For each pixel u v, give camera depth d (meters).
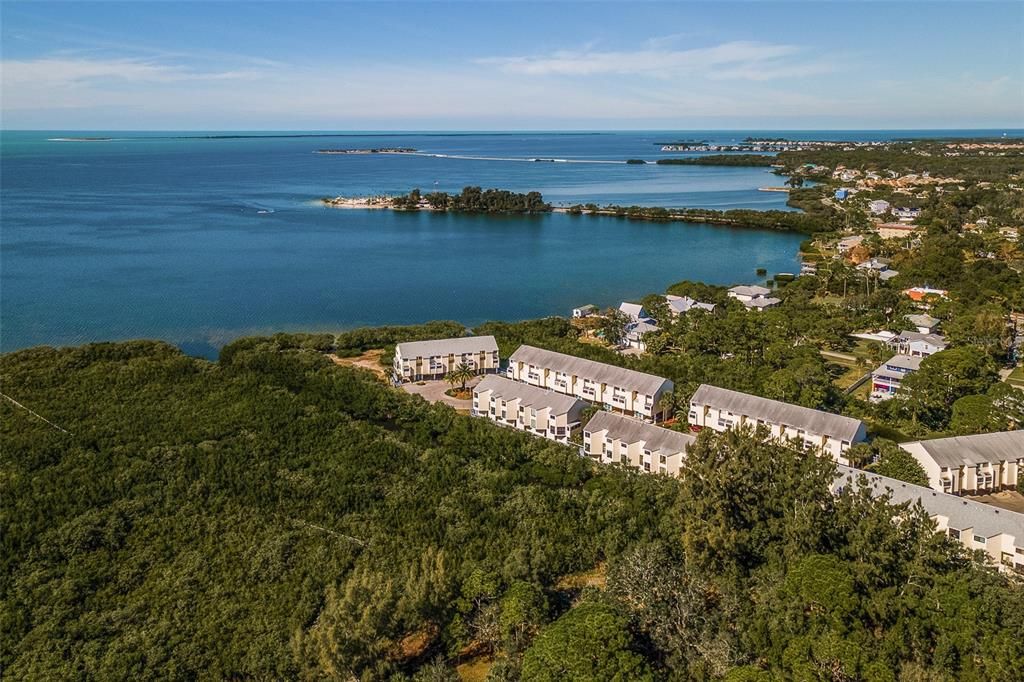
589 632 59.25
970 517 81.69
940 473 95.69
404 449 110.12
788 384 122.19
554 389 139.00
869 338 174.00
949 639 57.50
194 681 65.94
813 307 197.88
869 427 117.56
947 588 61.59
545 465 106.88
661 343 164.00
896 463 97.88
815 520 69.94
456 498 96.06
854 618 59.75
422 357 145.12
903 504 71.12
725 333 158.00
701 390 121.25
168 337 184.12
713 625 63.53
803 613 61.12
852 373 149.75
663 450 102.88
